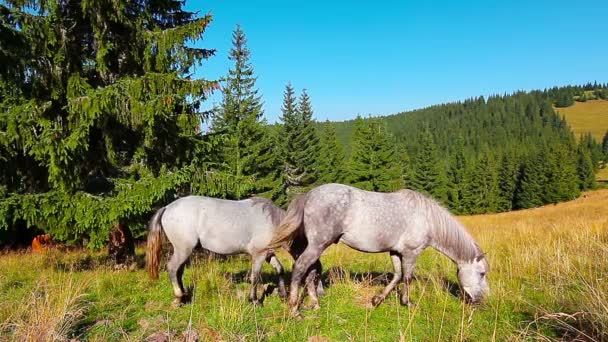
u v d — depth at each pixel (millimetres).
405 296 5809
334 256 10094
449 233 5777
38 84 7691
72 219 7766
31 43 7383
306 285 5984
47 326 4109
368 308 5672
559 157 59938
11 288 6762
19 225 13102
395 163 41531
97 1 7668
